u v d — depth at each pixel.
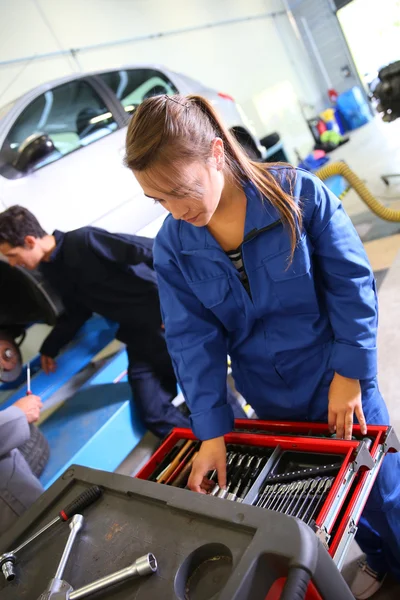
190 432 0.98
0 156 2.24
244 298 0.84
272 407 0.97
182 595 0.44
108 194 2.56
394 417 1.63
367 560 1.17
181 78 3.36
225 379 0.89
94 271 1.84
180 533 0.50
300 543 0.41
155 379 1.88
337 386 0.84
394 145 4.71
